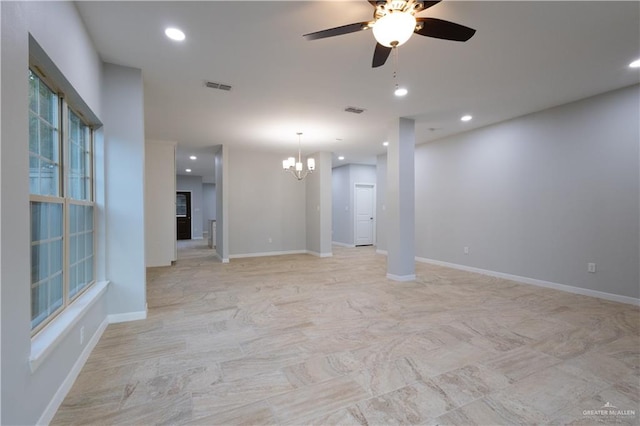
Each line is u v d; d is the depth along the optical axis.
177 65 3.04
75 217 2.52
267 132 5.61
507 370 2.22
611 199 3.84
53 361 1.75
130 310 3.18
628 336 2.78
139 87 3.11
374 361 2.36
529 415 1.74
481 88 3.67
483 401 1.87
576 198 4.17
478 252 5.52
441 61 2.99
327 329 2.98
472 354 2.46
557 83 3.54
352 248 9.11
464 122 5.11
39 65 1.78
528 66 3.11
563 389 1.98
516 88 3.68
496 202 5.20
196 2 2.11
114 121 3.03
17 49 1.34
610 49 2.78
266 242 7.84
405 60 2.97
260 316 3.34
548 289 4.41
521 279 4.84
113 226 3.06
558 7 2.19
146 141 6.26
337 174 10.12
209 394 1.94
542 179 4.55
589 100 4.02
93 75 2.61
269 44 2.67
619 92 3.75
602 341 2.68
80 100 2.32
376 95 3.86
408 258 5.01
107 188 3.02
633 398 1.89
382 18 1.84
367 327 3.02
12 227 1.30
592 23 2.38
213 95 3.80
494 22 2.37
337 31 1.98
